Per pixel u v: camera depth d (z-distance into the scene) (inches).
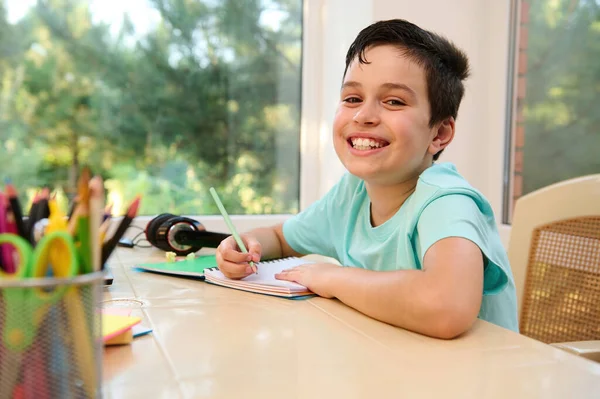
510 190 62.5
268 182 69.7
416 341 23.0
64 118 59.2
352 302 27.6
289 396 17.1
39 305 13.3
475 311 24.4
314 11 69.2
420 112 34.4
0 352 13.4
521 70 60.8
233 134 67.5
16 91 57.2
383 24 35.8
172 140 64.4
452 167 35.7
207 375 18.7
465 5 61.3
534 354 21.5
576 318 36.8
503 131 62.1
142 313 26.7
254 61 68.0
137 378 18.3
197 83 65.2
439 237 27.4
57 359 13.6
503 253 33.4
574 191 38.3
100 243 15.9
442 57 36.4
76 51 59.2
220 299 29.9
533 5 59.4
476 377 18.9
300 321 25.7
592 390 17.8
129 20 61.4
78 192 14.4
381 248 35.6
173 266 37.8
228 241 37.3
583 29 53.9
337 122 36.4
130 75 61.8
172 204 64.9
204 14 65.1
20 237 14.2
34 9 57.2
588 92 53.4
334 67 66.7
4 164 57.1
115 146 61.7
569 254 37.9
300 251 43.9
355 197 40.8
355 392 17.4
